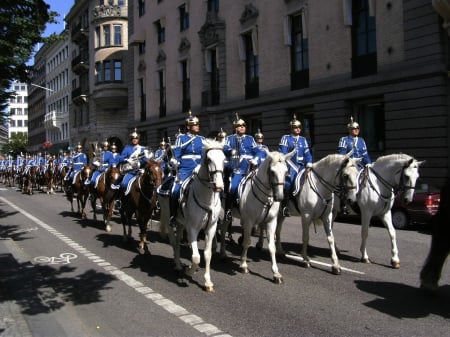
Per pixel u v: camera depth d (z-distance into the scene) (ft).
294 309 20.21
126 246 35.58
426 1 54.65
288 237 38.50
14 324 18.24
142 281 25.45
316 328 17.95
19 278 25.39
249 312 20.01
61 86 216.13
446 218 21.17
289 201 29.12
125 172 37.01
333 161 26.21
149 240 38.19
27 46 32.01
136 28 130.52
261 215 25.27
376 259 29.60
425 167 54.49
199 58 100.37
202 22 98.73
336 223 47.57
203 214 23.49
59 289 24.11
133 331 18.11
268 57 80.02
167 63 114.11
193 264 23.84
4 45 30.09
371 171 28.58
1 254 31.55
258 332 17.72
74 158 59.26
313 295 22.17
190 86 104.01
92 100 159.43
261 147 30.83
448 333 17.33
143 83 127.24
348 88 64.59
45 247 35.65
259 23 81.87
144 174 32.09
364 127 65.21
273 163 23.73
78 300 22.22
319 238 37.88
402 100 57.36
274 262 24.85
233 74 88.79
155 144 120.06
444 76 53.72
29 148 296.71
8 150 316.60
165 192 27.20
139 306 21.22
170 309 20.70
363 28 64.34
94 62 155.43
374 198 27.94
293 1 74.49
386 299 21.40
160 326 18.62
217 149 22.41
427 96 54.49
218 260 30.14
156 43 119.75
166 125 113.91
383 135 62.34
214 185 21.65
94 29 154.20
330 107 67.62
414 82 55.93
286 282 24.59
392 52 59.36
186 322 19.02
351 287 23.43
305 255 27.84
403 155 27.73
